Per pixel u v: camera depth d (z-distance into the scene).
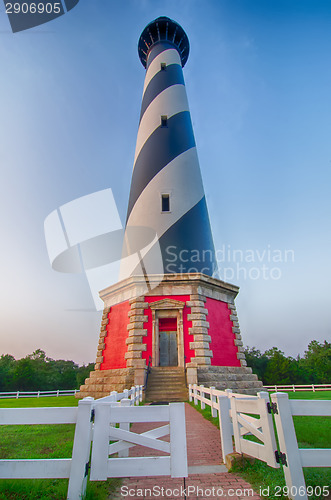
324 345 63.47
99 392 17.25
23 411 3.89
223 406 5.65
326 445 5.93
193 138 24.64
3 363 63.62
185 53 31.56
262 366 60.94
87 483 3.89
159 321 19.69
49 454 5.89
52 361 69.12
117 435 3.90
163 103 24.77
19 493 3.93
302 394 21.30
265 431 4.28
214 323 18.61
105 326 19.88
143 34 30.48
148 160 22.47
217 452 5.85
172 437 3.85
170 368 16.70
